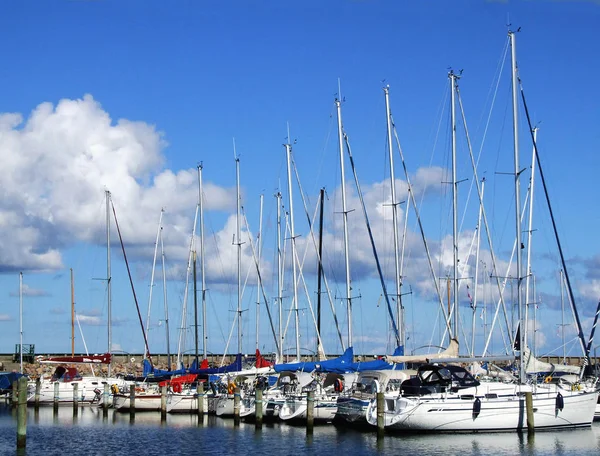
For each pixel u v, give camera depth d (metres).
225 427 47.91
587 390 44.91
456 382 42.16
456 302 50.41
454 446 38.59
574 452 37.09
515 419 41.72
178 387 56.59
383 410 40.34
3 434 47.25
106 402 57.72
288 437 42.81
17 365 85.00
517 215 45.12
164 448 40.53
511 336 54.22
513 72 46.12
